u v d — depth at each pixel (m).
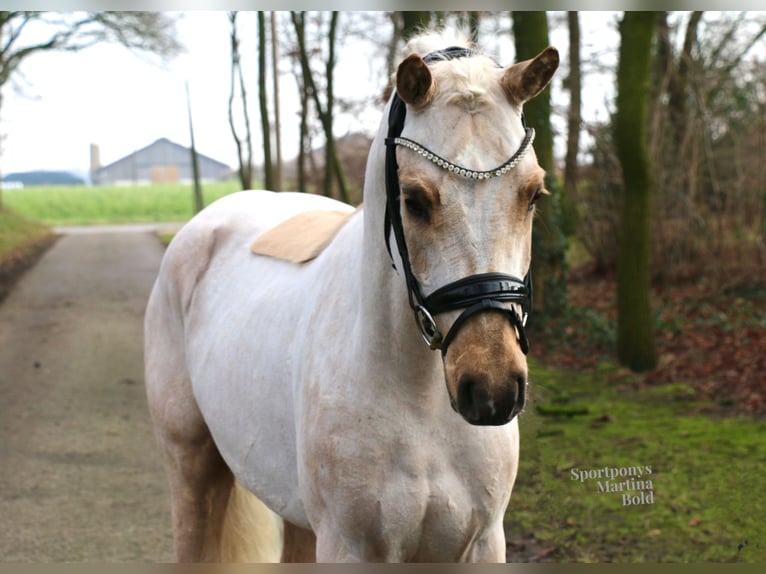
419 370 2.17
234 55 19.14
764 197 11.29
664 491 4.78
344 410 2.24
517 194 1.88
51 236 31.53
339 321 2.36
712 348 8.81
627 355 8.30
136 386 8.30
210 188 55.59
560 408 6.64
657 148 12.10
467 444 2.24
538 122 9.09
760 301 10.61
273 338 2.67
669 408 6.79
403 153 1.96
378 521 2.22
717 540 4.11
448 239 1.87
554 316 9.59
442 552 2.30
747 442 5.61
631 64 8.16
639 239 8.27
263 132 15.89
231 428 2.85
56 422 7.02
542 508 4.71
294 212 3.43
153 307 3.58
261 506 3.24
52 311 13.26
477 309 1.84
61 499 5.25
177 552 3.29
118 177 75.88
